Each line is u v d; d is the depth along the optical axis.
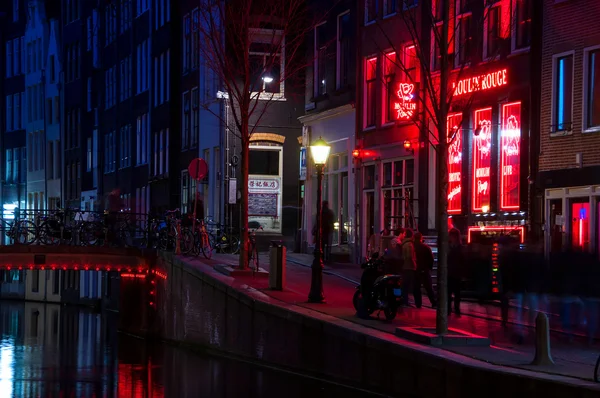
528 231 29.03
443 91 19.94
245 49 32.16
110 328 50.03
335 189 41.44
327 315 23.94
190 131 53.12
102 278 65.69
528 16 29.66
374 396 20.23
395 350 19.59
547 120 28.80
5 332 47.97
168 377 26.19
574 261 24.12
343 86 39.78
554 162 28.50
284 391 21.42
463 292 26.50
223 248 40.53
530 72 29.34
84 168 73.19
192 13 52.66
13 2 85.50
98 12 70.94
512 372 16.33
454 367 17.56
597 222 26.84
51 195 79.25
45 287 75.12
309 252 42.72
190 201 52.44
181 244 38.22
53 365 31.98
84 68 73.31
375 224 37.38
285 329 24.98
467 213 31.84
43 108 80.56
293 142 46.44
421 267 25.89
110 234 42.84
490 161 30.83
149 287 41.91
